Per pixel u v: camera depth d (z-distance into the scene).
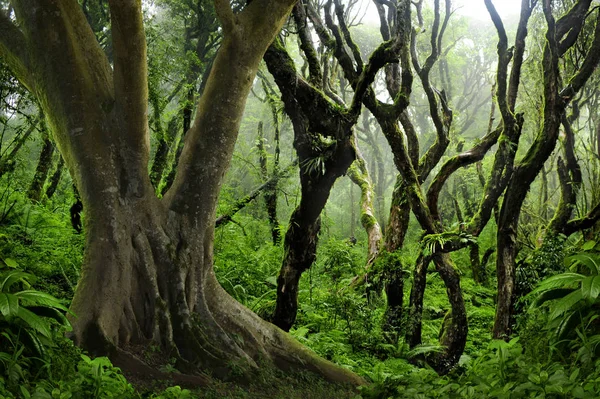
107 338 7.22
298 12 10.68
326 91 12.88
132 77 7.70
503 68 10.73
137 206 7.90
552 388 4.23
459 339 10.45
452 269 10.62
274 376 7.96
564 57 15.36
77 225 10.80
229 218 13.09
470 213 20.77
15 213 11.53
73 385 4.82
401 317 11.22
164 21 17.67
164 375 7.25
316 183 9.97
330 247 13.03
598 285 5.09
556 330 5.60
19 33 8.20
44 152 14.10
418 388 5.09
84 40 7.93
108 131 7.87
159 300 7.73
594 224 13.23
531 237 17.89
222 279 12.02
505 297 9.74
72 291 9.42
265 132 25.73
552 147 9.68
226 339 7.91
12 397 4.45
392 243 12.52
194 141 8.27
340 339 11.02
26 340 5.27
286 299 10.29
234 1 16.77
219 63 8.27
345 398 7.74
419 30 12.05
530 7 10.51
